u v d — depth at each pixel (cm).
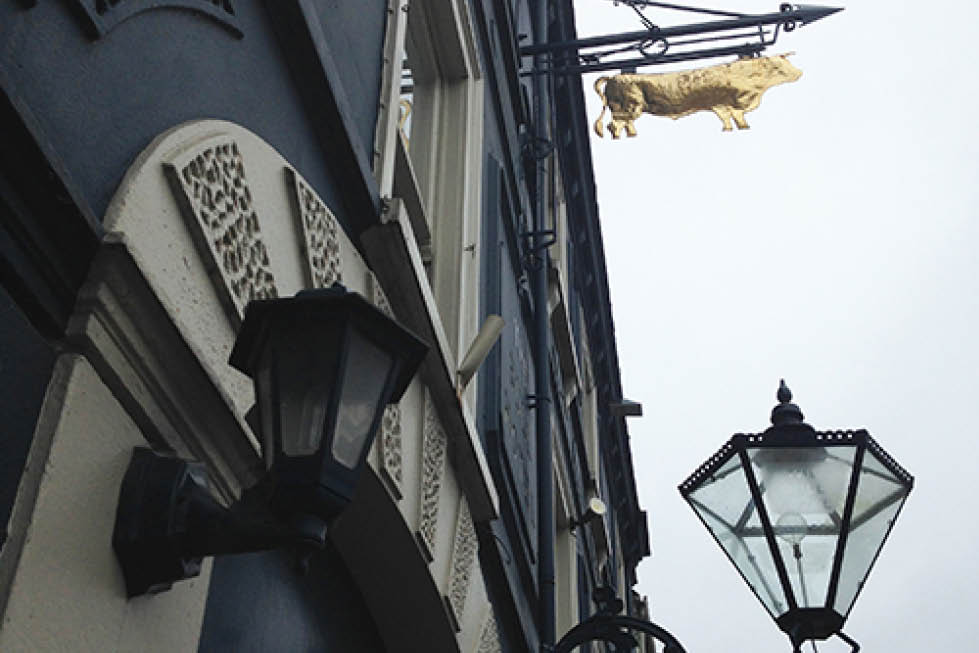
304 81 405
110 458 246
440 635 519
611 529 1873
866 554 448
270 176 340
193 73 310
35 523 217
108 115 260
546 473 856
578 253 1641
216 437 289
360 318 250
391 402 264
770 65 1004
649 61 1025
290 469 234
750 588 451
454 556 523
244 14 354
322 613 447
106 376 251
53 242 234
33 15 233
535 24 1138
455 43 754
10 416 217
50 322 236
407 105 746
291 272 349
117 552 245
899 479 461
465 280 676
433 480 496
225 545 246
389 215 457
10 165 218
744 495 460
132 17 275
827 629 437
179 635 268
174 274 272
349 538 462
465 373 535
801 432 465
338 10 461
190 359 272
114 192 256
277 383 244
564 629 1180
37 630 215
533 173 1032
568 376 1391
